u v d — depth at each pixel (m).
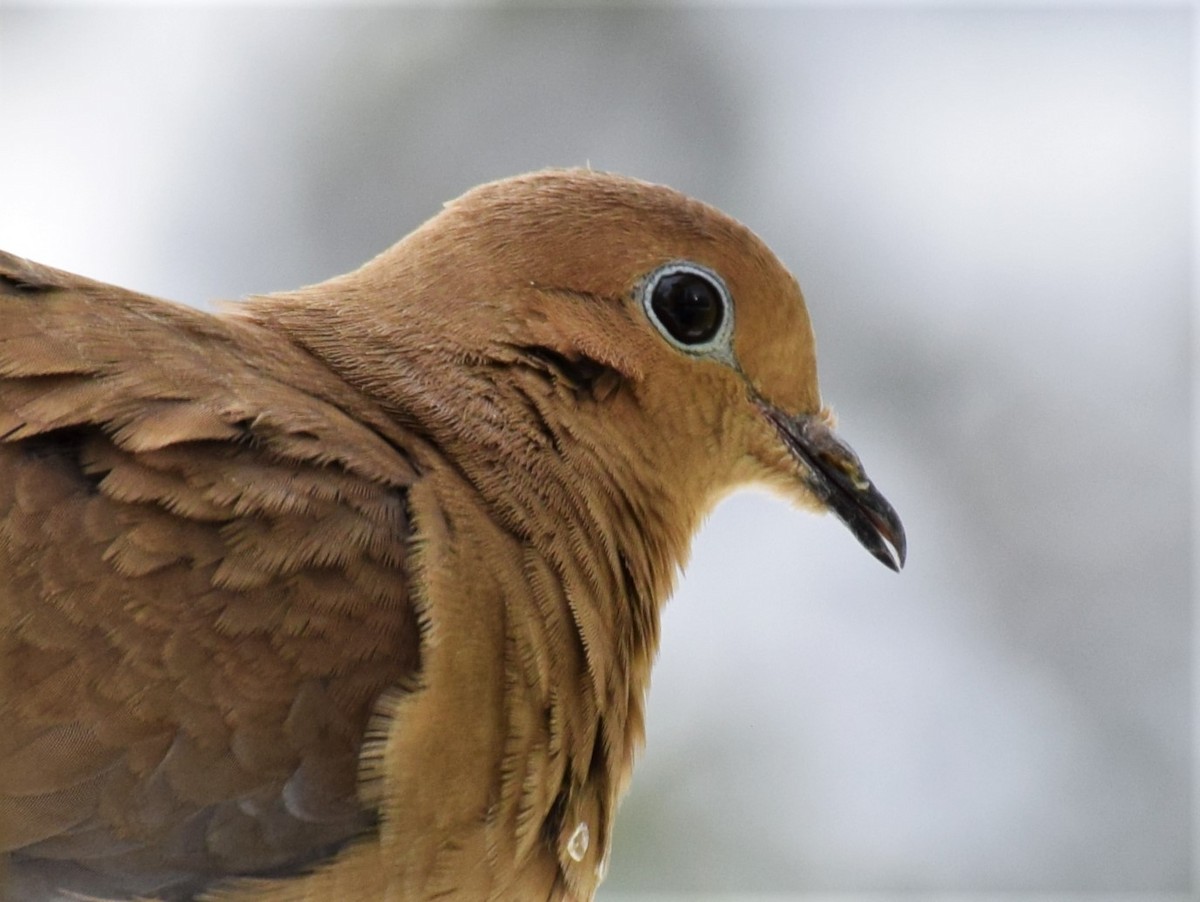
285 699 5.82
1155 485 14.09
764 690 13.22
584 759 6.51
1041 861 12.86
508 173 13.98
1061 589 13.99
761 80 14.36
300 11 14.26
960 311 14.33
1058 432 14.20
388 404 6.52
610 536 6.75
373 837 5.93
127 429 5.86
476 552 6.15
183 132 13.97
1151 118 14.60
